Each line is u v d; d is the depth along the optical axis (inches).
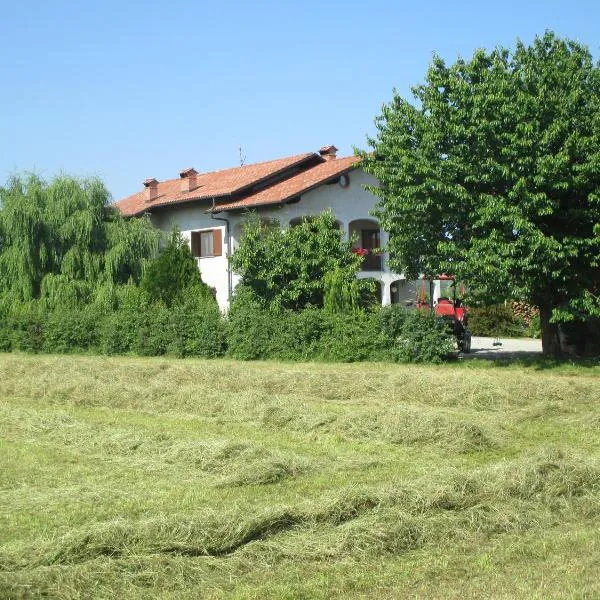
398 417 492.4
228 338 1034.1
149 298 1159.0
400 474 382.6
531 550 271.0
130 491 351.9
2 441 474.0
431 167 828.0
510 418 532.7
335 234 1058.1
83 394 656.4
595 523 303.7
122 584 240.4
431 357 895.1
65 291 1237.1
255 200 1293.1
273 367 870.4
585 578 244.1
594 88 807.7
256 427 519.8
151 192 1604.3
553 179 765.9
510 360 887.7
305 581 246.1
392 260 941.2
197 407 588.4
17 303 1237.1
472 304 877.2
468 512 300.4
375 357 925.2
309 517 289.7
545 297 852.0
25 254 1245.7
